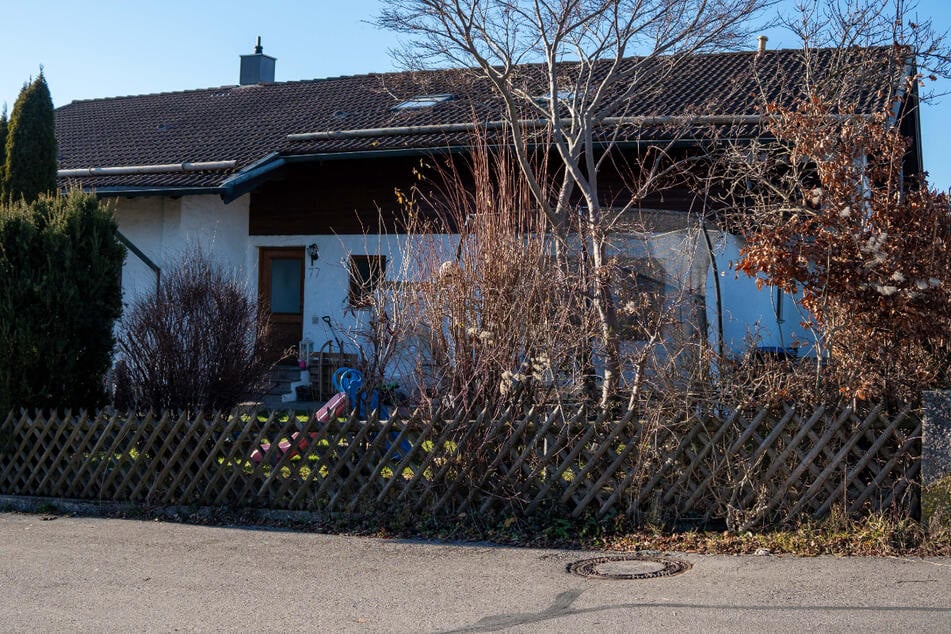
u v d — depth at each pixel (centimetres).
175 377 1070
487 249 834
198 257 1305
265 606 606
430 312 830
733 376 743
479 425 793
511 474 784
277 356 1628
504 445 786
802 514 721
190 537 801
